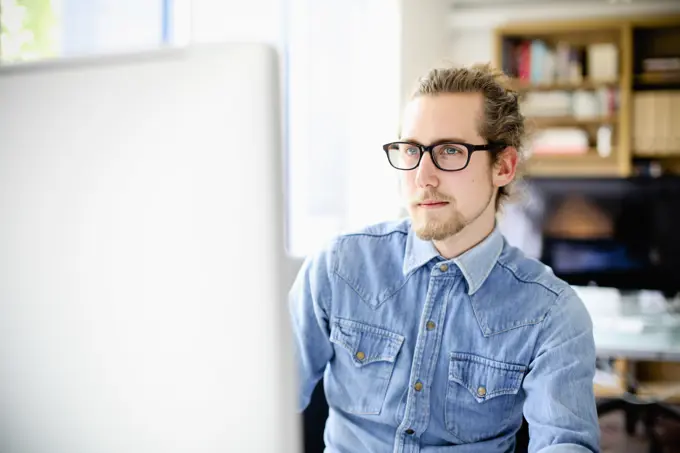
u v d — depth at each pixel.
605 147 4.78
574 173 4.82
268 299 0.51
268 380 0.51
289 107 4.03
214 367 0.52
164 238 0.52
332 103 4.19
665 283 3.61
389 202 4.11
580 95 4.75
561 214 3.76
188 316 0.53
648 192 3.67
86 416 0.57
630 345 2.41
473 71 1.11
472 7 4.85
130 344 0.54
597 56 4.74
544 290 1.13
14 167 0.56
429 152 1.06
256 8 3.54
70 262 0.55
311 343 1.20
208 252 0.51
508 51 4.86
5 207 0.57
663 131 4.63
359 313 1.17
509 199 1.25
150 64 0.52
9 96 0.56
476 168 1.06
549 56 4.78
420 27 4.38
